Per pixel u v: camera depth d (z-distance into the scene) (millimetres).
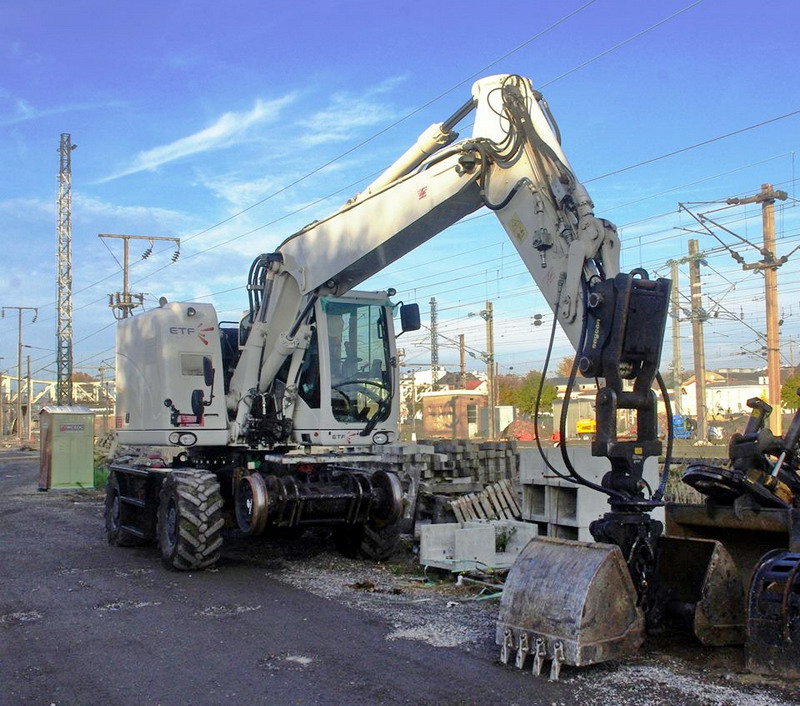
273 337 10875
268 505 9750
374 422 10859
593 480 10570
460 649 6496
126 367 12312
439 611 7789
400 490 10375
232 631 7133
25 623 7535
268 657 6367
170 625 7363
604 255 7020
